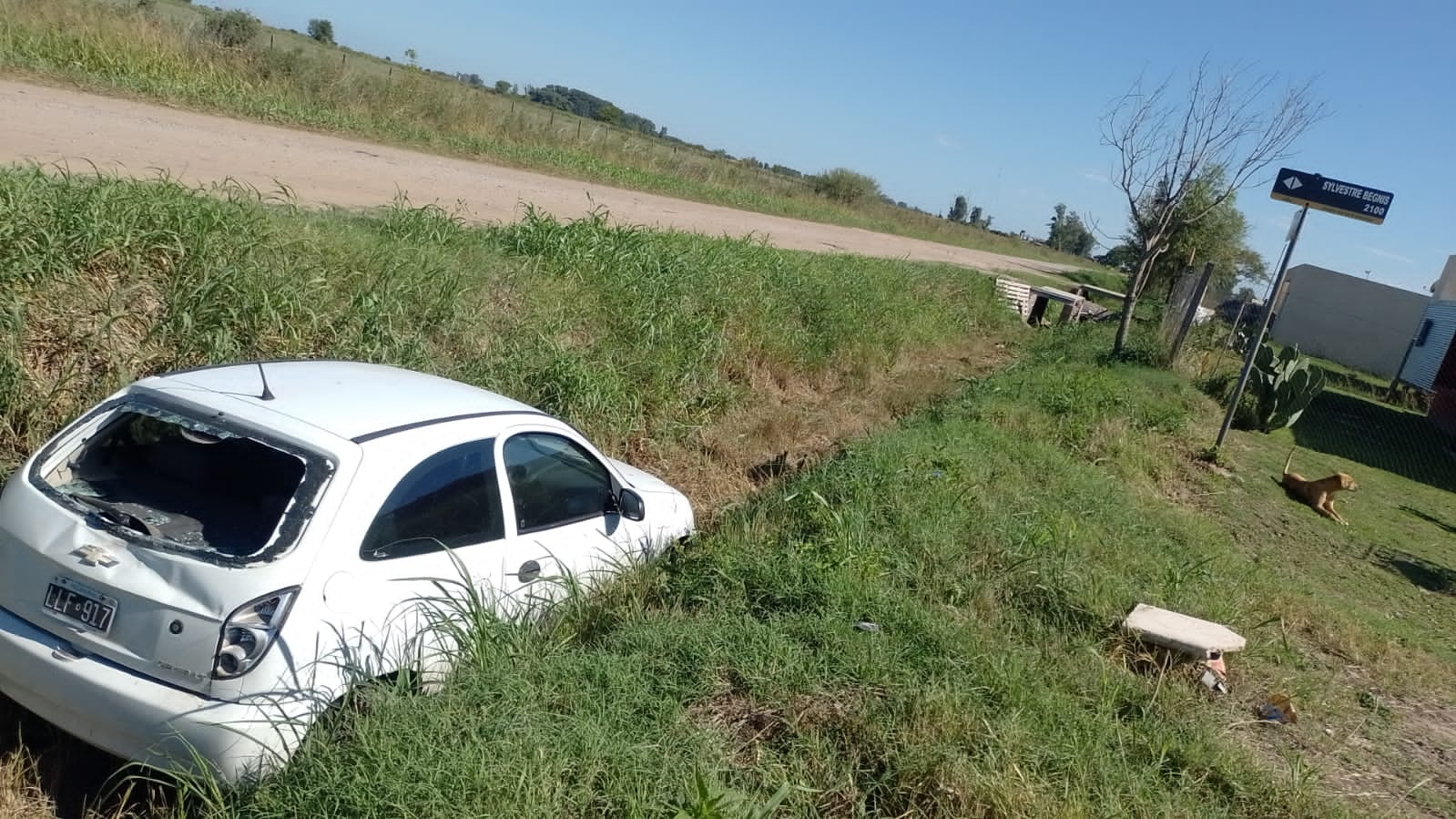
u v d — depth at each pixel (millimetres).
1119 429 12609
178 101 16672
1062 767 4527
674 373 10344
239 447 4160
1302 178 12727
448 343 8539
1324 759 5508
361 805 3406
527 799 3553
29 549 3920
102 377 6293
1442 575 11336
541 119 27453
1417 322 35469
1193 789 4699
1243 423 16484
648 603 5770
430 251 9461
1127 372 16562
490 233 11148
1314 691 6422
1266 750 5441
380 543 4145
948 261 30953
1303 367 16172
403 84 22469
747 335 12500
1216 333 21453
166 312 6891
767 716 4578
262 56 19969
